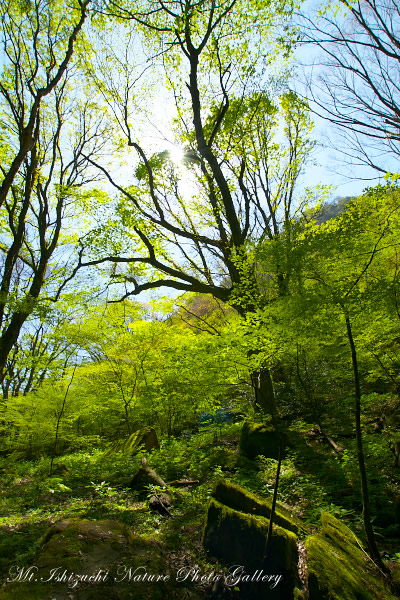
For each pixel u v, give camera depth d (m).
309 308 3.39
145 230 11.57
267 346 4.39
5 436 11.15
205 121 11.79
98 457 8.11
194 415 10.99
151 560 2.61
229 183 12.05
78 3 8.95
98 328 8.65
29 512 4.46
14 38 9.62
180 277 10.60
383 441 5.17
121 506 4.28
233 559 2.97
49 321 7.85
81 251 10.32
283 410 9.02
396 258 3.99
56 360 8.02
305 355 5.60
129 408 10.19
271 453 6.68
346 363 6.54
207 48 10.50
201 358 6.77
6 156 10.88
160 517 4.09
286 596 2.55
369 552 2.96
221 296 10.65
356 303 3.30
